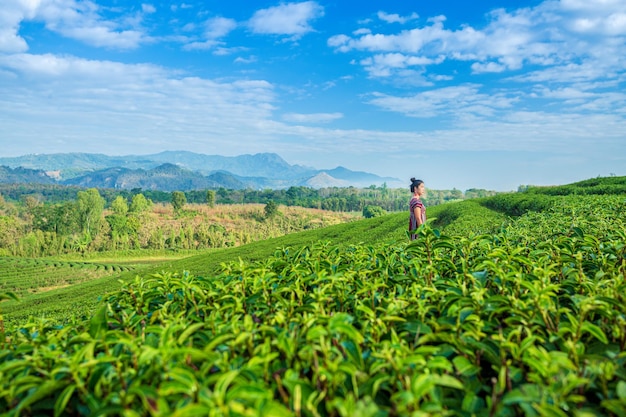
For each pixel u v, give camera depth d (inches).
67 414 89.0
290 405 77.0
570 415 82.9
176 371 77.2
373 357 90.4
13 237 4640.8
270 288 134.6
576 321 96.1
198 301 138.5
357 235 1278.3
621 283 117.6
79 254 4367.6
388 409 76.3
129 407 80.4
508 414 78.7
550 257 158.1
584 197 748.0
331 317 96.0
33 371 96.5
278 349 95.9
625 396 75.9
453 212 1221.7
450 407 84.7
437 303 119.3
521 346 88.7
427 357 95.7
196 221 6151.6
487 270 134.3
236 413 67.1
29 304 1334.9
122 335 101.3
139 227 5068.9
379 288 142.1
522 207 928.9
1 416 80.8
